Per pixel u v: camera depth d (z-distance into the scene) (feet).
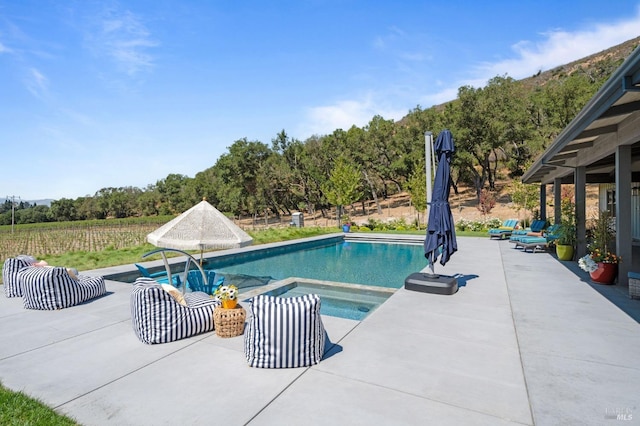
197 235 22.48
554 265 31.48
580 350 13.43
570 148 27.94
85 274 29.91
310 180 139.64
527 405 9.78
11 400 10.36
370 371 11.91
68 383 11.39
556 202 42.34
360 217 126.21
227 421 9.21
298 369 12.14
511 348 13.70
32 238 99.55
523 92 105.19
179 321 14.97
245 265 40.98
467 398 10.17
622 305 19.11
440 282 21.93
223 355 13.43
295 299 12.58
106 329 16.40
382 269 38.06
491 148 99.76
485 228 71.72
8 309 19.74
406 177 117.39
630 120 20.06
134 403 10.16
